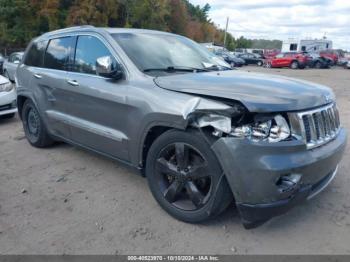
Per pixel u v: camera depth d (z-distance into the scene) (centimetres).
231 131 264
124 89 339
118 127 355
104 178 414
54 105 455
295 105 271
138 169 345
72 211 337
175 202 318
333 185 387
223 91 281
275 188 259
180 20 6600
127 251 276
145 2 4978
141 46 375
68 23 4100
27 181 408
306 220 317
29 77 500
